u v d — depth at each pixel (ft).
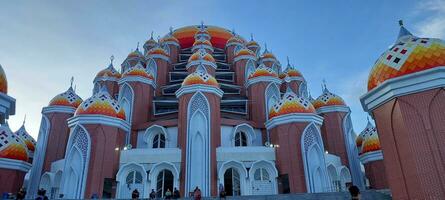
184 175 105.19
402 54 59.21
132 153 109.29
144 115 136.98
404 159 54.49
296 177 105.09
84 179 99.19
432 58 56.24
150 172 105.09
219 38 208.74
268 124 120.37
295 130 111.55
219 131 117.08
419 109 54.34
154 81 151.43
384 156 59.06
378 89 59.67
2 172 96.48
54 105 135.23
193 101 117.39
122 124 112.16
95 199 79.92
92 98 110.83
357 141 143.13
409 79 55.83
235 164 109.60
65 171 101.81
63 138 131.03
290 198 79.30
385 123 59.26
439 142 51.39
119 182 103.65
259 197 79.51
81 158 102.32
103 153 103.55
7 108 59.88
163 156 109.19
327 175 107.76
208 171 105.60
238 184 109.29
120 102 137.80
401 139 55.42
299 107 115.24
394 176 56.24
